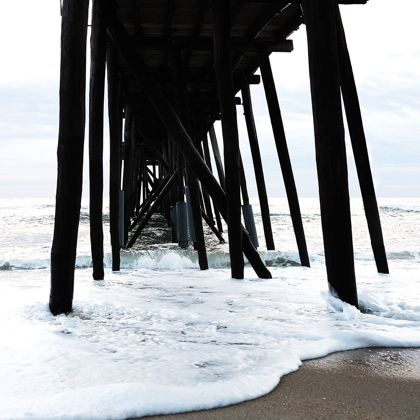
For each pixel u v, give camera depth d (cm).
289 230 1552
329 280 395
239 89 873
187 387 213
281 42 675
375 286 493
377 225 584
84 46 391
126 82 877
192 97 938
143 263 748
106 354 270
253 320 353
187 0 562
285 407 197
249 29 660
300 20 611
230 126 547
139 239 1240
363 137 570
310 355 267
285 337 307
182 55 758
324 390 216
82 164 394
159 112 561
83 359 255
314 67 385
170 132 566
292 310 385
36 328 320
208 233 1413
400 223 1781
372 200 580
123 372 237
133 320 358
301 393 212
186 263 751
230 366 249
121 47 562
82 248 1016
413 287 486
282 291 475
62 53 389
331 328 325
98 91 584
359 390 216
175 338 307
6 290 482
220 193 569
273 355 264
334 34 384
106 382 222
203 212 1181
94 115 586
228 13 539
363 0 564
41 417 179
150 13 600
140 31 659
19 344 278
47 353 263
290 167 677
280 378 232
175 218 1143
